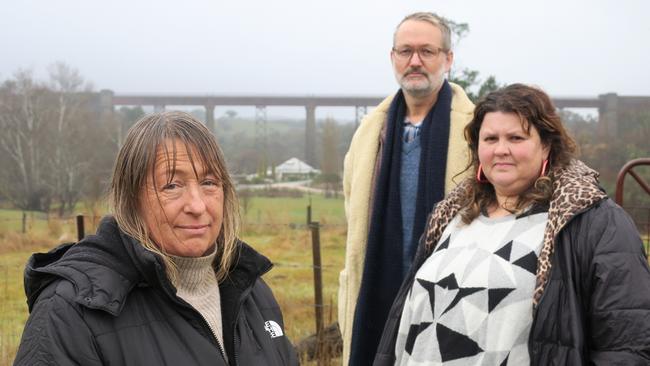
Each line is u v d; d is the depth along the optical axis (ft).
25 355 5.32
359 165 12.03
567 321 7.09
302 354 18.17
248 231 55.06
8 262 42.70
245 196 72.38
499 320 7.44
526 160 8.02
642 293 6.89
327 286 32.86
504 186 8.14
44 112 150.51
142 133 6.04
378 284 11.50
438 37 11.41
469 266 7.86
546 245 7.41
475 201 8.56
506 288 7.48
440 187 11.18
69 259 5.74
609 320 6.90
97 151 153.99
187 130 6.10
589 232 7.25
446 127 11.37
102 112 214.28
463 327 7.59
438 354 7.73
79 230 20.81
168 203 5.95
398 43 11.50
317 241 19.60
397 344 8.55
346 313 12.02
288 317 22.57
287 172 288.30
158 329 5.78
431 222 9.01
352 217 11.95
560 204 7.49
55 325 5.39
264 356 6.60
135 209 6.02
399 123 11.81
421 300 8.24
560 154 8.11
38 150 143.54
